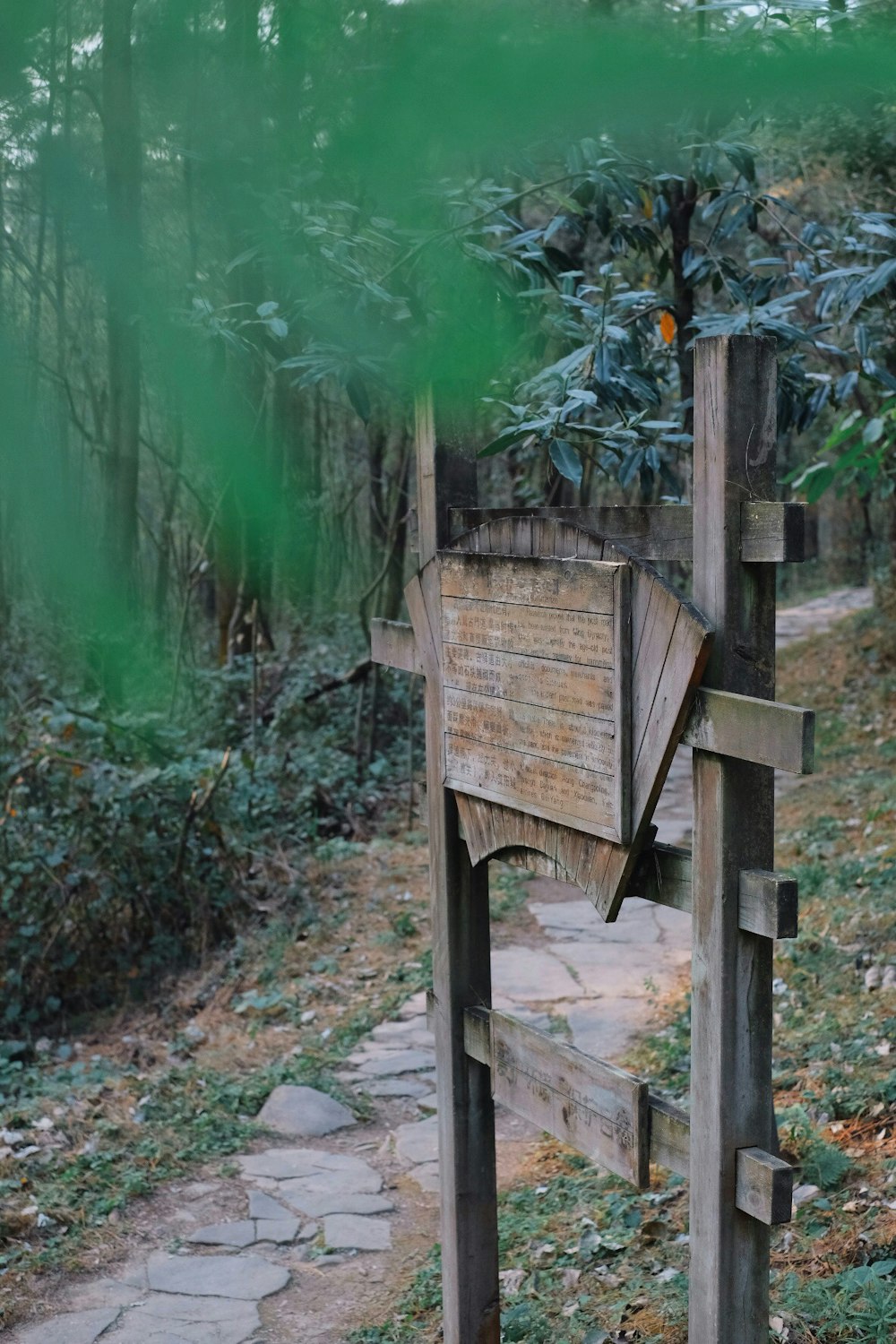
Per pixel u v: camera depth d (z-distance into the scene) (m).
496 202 2.33
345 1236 4.35
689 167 2.74
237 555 0.73
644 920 7.66
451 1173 3.33
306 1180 4.80
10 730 7.05
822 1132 4.36
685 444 3.79
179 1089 5.61
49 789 7.32
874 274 3.11
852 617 16.30
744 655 2.21
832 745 11.12
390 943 7.48
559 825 2.70
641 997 6.32
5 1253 4.20
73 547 0.63
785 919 2.18
